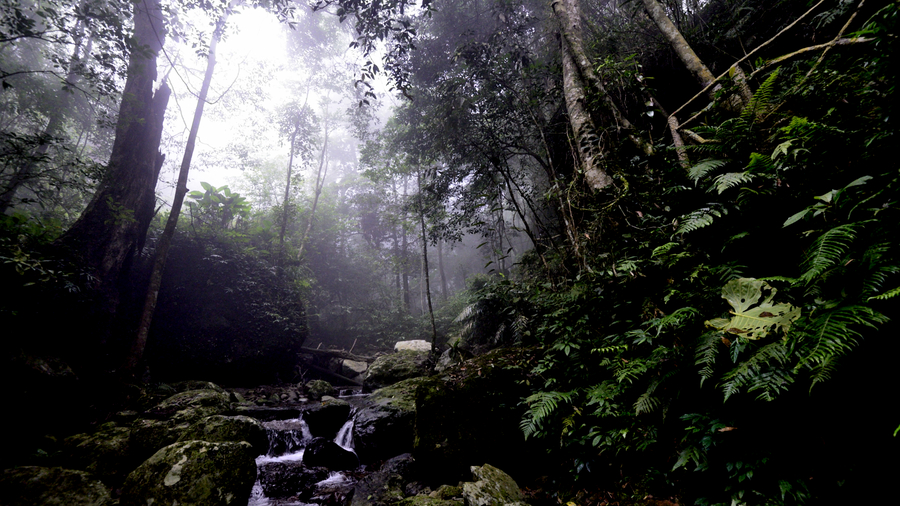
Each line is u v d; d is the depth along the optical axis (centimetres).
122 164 799
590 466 289
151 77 871
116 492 351
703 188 288
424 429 382
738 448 213
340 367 1242
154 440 423
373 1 516
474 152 735
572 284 411
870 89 214
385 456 472
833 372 182
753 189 240
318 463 463
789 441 201
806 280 193
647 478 256
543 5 816
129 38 600
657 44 571
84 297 653
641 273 298
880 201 189
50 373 526
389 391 576
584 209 392
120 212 743
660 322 252
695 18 584
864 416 185
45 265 601
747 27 502
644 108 469
